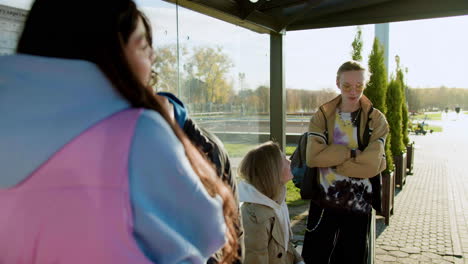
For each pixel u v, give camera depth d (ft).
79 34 2.14
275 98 14.03
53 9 2.17
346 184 8.61
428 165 35.60
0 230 1.97
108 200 1.93
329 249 8.95
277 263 6.30
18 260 1.98
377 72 15.16
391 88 22.25
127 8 2.32
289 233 6.91
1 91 2.00
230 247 2.90
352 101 8.48
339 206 8.68
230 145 13.66
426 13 11.77
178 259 2.20
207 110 12.12
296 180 9.52
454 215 18.16
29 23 2.23
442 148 52.13
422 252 13.33
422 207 19.76
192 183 2.27
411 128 80.12
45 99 1.98
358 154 8.24
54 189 1.91
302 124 64.23
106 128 1.99
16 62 2.08
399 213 18.56
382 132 8.49
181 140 2.44
